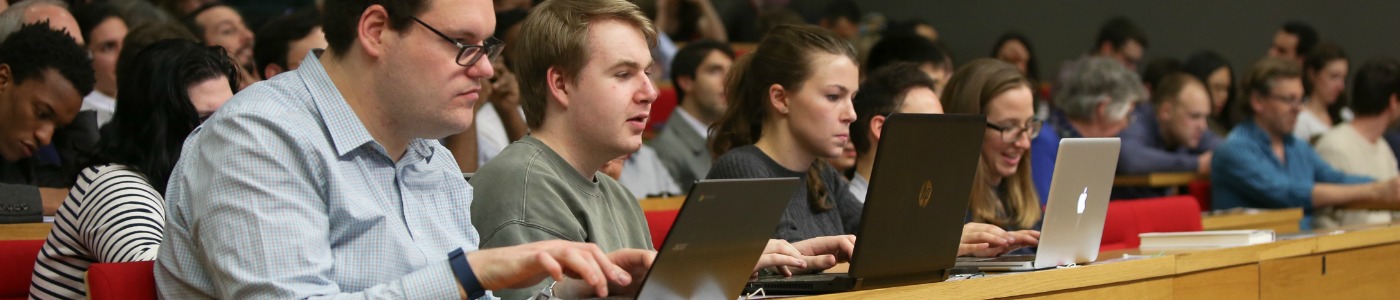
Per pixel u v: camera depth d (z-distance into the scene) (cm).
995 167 396
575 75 269
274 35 454
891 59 554
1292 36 934
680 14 882
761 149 343
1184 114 697
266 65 455
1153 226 461
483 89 436
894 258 255
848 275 249
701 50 584
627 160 544
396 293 202
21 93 365
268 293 201
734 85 358
